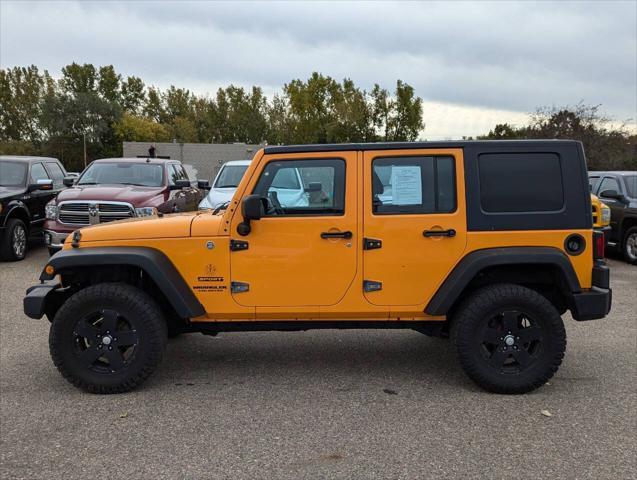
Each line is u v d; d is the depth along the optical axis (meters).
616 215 11.84
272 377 5.17
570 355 5.77
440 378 5.13
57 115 61.03
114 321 4.71
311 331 6.63
